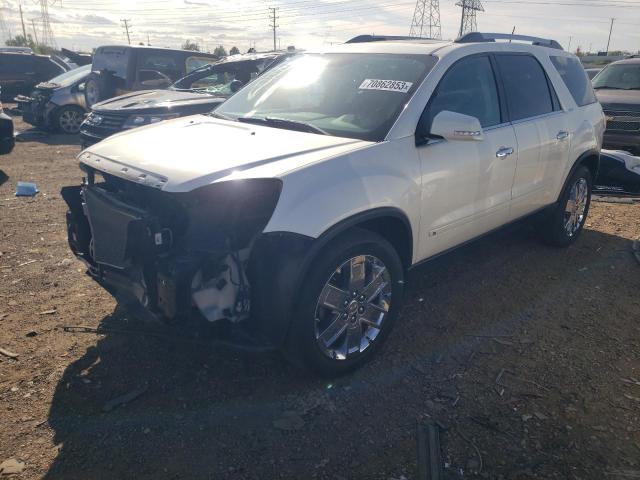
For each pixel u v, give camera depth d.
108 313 4.00
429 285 4.64
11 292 4.30
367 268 3.30
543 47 5.14
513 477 2.57
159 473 2.56
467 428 2.89
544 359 3.55
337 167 3.08
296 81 4.26
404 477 2.56
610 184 7.91
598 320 4.08
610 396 3.18
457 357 3.56
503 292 4.53
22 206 6.71
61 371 3.30
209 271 2.81
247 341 2.95
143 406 3.02
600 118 5.69
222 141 3.34
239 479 2.54
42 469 2.57
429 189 3.59
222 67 9.45
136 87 10.65
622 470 2.62
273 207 2.86
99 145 3.56
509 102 4.40
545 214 5.14
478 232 4.29
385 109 3.60
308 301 2.96
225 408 3.02
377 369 3.42
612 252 5.48
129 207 2.90
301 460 2.66
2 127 7.93
